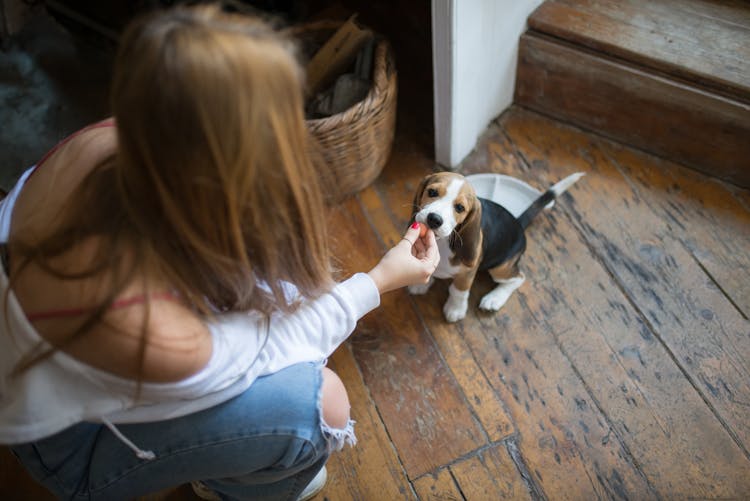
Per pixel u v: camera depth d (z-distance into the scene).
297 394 0.99
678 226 1.77
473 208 1.34
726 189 1.82
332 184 1.03
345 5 2.25
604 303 1.65
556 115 2.02
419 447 1.46
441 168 1.94
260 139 0.68
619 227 1.78
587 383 1.54
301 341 1.03
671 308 1.63
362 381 1.56
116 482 0.99
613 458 1.43
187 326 0.81
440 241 1.42
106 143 0.86
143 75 0.61
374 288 1.10
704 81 1.65
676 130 1.80
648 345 1.58
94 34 2.24
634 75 1.74
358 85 1.71
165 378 0.80
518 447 1.45
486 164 1.94
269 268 0.84
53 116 2.07
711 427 1.46
